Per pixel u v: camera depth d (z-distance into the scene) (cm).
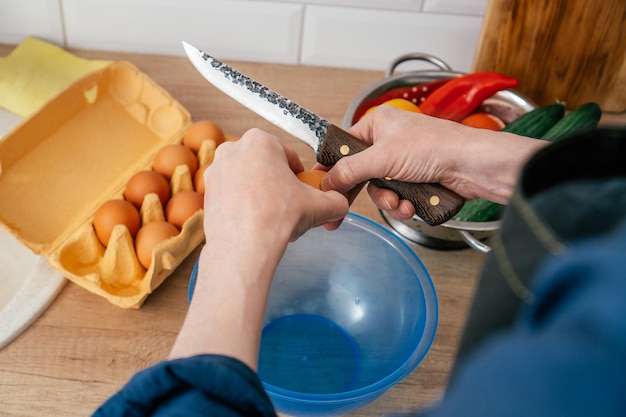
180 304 75
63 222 79
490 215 77
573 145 28
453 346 73
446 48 106
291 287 76
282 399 59
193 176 84
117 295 73
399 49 105
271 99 63
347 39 104
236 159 48
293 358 71
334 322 75
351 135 61
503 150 56
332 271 76
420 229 80
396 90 91
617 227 25
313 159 92
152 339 71
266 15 101
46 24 101
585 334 21
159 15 100
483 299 31
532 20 91
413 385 69
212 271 44
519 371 22
